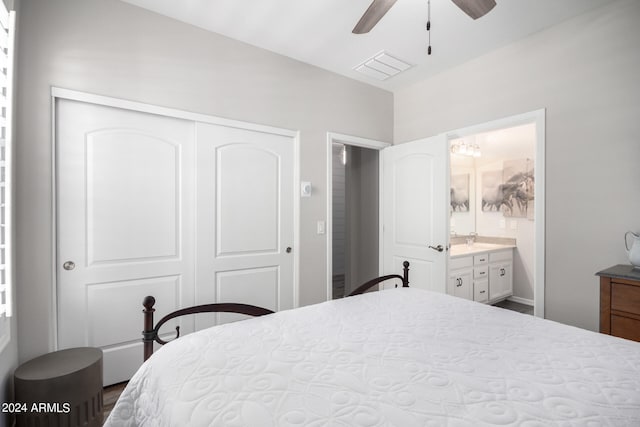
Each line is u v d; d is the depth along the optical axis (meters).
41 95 1.79
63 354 1.71
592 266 2.09
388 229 3.47
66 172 1.90
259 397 0.84
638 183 1.91
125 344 2.09
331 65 2.92
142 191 2.15
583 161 2.12
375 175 3.83
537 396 0.84
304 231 2.88
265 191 2.67
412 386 0.89
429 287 3.04
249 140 2.59
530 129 3.96
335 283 5.32
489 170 4.41
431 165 3.04
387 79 3.21
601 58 2.04
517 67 2.47
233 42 2.48
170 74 2.21
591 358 1.06
